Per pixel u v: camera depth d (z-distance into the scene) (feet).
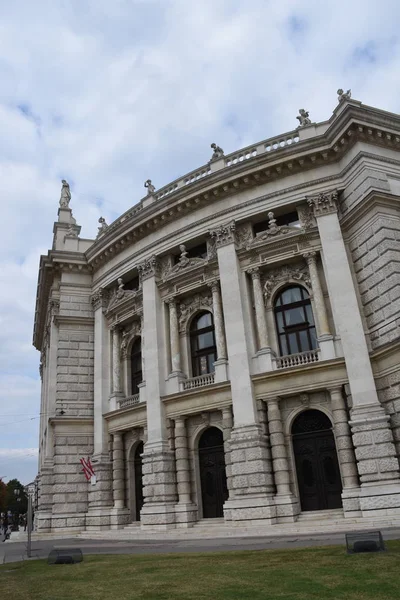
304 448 88.89
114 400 119.96
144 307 113.29
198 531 87.30
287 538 67.82
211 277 105.91
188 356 108.27
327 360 86.58
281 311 99.45
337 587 31.37
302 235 96.53
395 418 79.61
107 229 136.15
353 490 79.61
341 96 93.40
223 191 106.11
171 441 102.01
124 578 42.42
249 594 31.32
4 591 40.37
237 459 87.92
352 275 91.09
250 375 92.27
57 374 127.24
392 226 87.30
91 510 114.42
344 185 95.76
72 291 135.23
